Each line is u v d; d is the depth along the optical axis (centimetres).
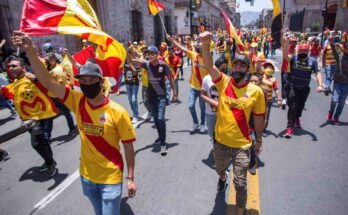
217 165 344
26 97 431
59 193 414
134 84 713
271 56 2486
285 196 381
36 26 257
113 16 2078
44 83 238
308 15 4078
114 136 247
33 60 227
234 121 309
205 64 312
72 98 252
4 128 708
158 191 403
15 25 1218
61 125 746
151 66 509
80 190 420
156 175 449
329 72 1001
